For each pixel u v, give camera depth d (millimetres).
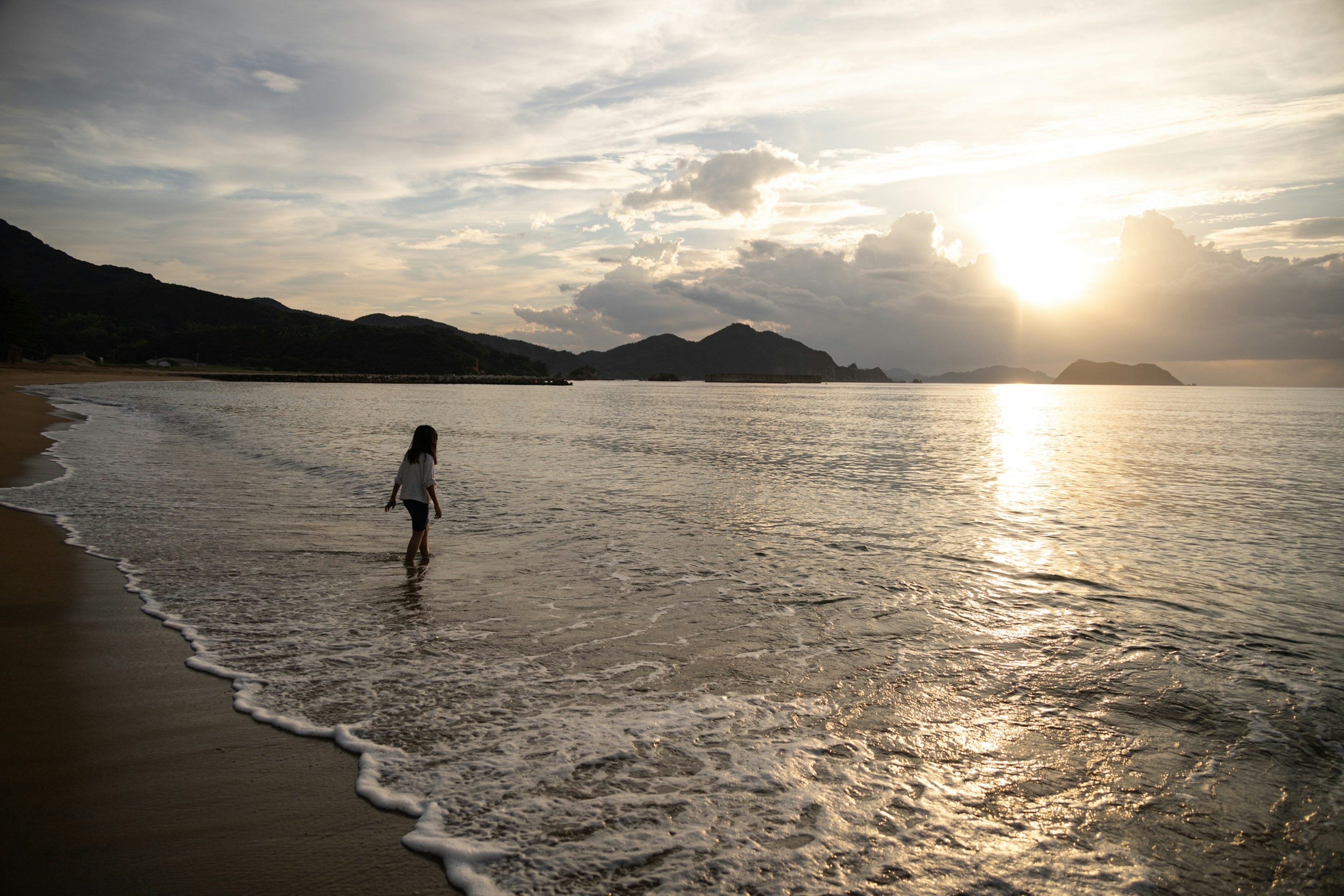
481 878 3084
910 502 14258
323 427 29984
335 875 3094
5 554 8367
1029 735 4621
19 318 109375
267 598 7199
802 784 3936
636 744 4336
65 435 23031
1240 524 12430
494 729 4508
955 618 7035
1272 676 5707
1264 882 3244
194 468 16703
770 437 31188
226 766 3996
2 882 2953
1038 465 21766
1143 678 5625
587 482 16031
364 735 4391
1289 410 79562
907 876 3193
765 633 6465
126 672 5293
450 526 11055
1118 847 3471
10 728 4344
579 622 6672
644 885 3070
